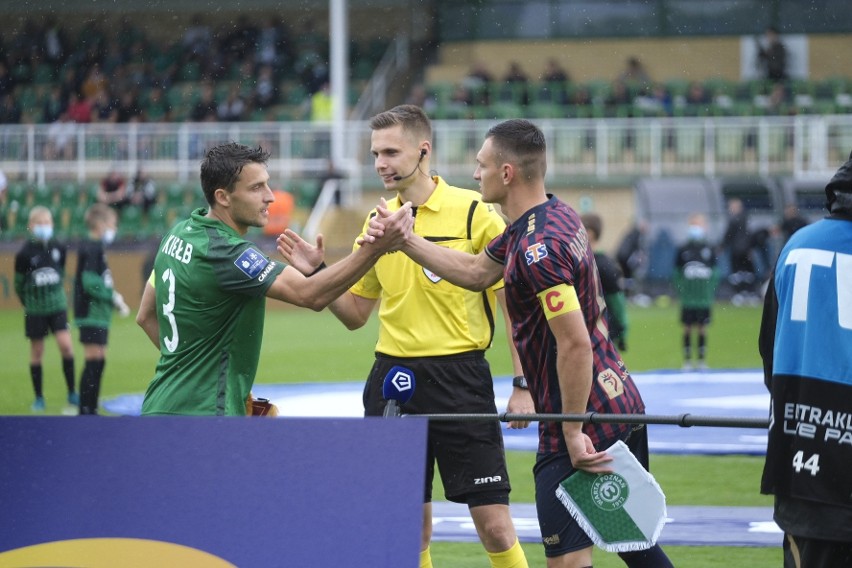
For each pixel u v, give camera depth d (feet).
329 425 33.35
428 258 41.98
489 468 45.44
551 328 37.78
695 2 273.75
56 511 33.71
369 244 39.27
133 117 257.75
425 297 45.73
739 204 203.10
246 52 275.59
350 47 279.69
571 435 38.19
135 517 33.37
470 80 253.24
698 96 243.40
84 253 87.71
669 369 127.54
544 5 277.64
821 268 32.86
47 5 282.56
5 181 214.28
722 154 224.12
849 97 244.63
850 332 32.45
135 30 279.90
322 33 291.79
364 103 259.19
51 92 266.36
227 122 248.32
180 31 291.79
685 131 224.74
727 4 272.31
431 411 45.73
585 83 264.52
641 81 256.52
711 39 273.33
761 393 106.52
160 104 261.85
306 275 42.06
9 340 154.92
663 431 88.74
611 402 39.47
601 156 225.97
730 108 239.71
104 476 33.78
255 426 33.68
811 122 220.84
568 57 277.03
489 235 46.11
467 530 59.06
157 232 210.59
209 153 40.40
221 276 39.01
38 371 98.53
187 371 40.06
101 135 227.40
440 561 53.06
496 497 45.37
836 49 269.03
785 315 33.37
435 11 282.15
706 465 75.25
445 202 46.34
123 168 226.58
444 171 223.92
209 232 39.83
